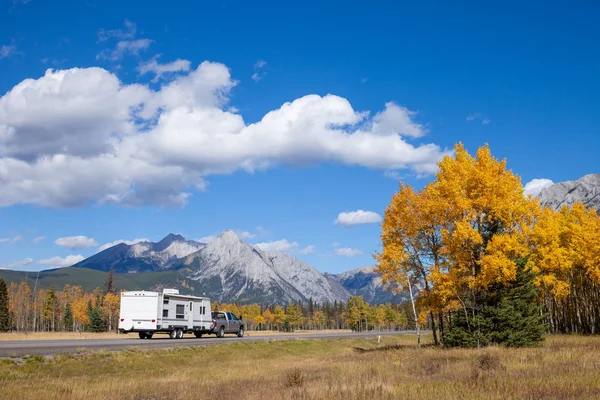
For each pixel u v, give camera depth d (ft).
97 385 55.67
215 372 75.36
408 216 98.84
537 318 92.17
